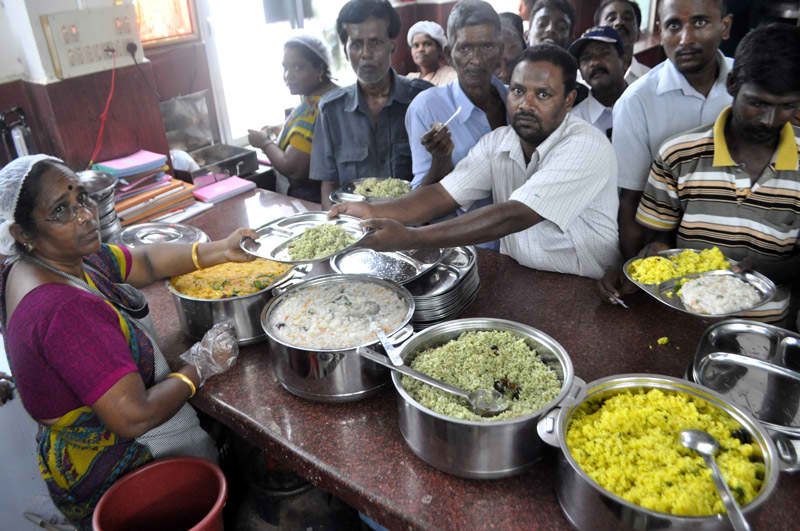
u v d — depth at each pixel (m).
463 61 2.54
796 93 1.58
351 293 1.87
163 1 3.77
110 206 2.45
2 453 2.06
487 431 1.23
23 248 1.47
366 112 3.12
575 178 1.88
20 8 2.64
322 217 2.21
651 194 2.10
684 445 1.16
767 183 1.84
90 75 2.89
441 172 2.52
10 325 1.42
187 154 3.64
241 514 2.09
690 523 0.98
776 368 1.43
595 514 1.10
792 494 1.25
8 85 2.78
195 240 2.40
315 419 1.57
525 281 2.18
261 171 3.77
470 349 1.55
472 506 1.28
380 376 1.60
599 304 1.99
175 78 3.96
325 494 2.07
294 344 1.61
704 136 1.91
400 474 1.38
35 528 2.09
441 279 1.98
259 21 4.47
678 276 1.82
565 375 1.39
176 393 1.58
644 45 6.02
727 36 2.30
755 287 1.73
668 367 1.66
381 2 2.85
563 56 1.86
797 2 6.10
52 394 1.45
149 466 1.54
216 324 1.81
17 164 1.38
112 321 1.48
